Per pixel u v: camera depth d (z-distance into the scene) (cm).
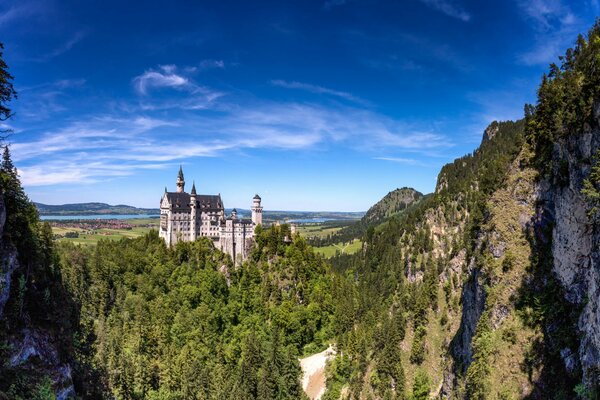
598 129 5628
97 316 16312
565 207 6431
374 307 17612
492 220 8256
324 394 14588
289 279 19838
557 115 6838
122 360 12350
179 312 17350
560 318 6172
